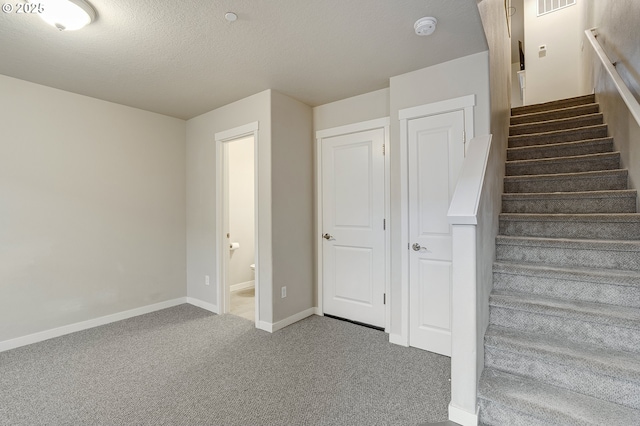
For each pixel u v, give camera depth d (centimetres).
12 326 273
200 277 390
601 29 324
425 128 267
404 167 275
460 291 166
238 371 229
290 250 330
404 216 274
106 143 337
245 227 501
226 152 372
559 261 220
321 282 355
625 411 145
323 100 341
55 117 302
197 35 214
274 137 312
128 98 331
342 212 340
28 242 284
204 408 187
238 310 379
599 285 189
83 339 289
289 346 272
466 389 165
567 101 412
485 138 221
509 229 260
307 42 225
